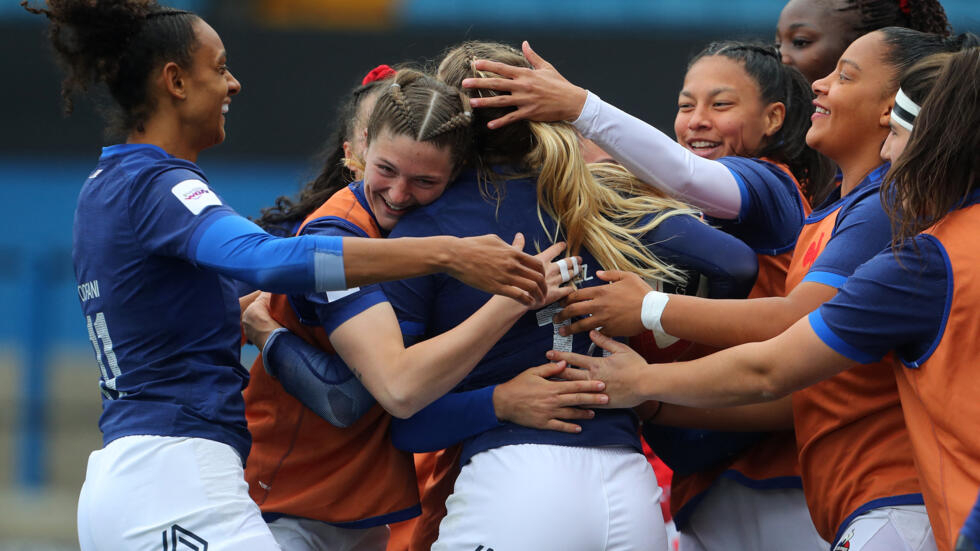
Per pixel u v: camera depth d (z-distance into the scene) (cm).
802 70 1351
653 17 4050
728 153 1234
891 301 846
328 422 1038
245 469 1071
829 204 1037
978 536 710
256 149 3969
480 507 941
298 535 1064
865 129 996
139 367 945
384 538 1162
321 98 3947
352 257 875
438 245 880
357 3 4222
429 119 926
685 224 992
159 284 941
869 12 1310
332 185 1199
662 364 952
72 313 4012
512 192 976
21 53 4084
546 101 984
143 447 923
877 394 936
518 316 923
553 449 945
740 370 912
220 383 960
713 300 953
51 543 2806
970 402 819
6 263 3922
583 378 961
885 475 931
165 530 909
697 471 1156
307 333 1041
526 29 3872
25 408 3525
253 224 919
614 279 976
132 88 977
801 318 928
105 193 960
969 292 820
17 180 4134
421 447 1012
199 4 4034
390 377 915
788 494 1096
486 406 963
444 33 3922
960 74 834
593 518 929
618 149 1009
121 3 953
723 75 1227
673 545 1471
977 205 841
